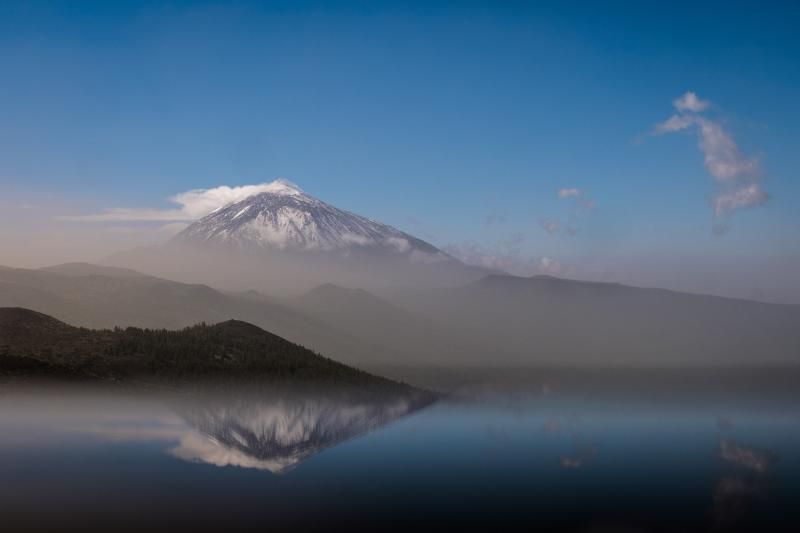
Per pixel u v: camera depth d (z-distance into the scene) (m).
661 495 101.25
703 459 137.75
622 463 129.88
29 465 104.50
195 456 114.50
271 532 78.94
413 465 118.81
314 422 161.88
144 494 91.38
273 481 101.25
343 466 115.56
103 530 77.62
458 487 102.44
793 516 92.06
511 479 109.44
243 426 147.25
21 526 78.25
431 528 82.75
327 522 83.31
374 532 80.56
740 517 91.19
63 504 86.06
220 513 84.81
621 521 88.44
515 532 82.75
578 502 96.12
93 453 112.88
